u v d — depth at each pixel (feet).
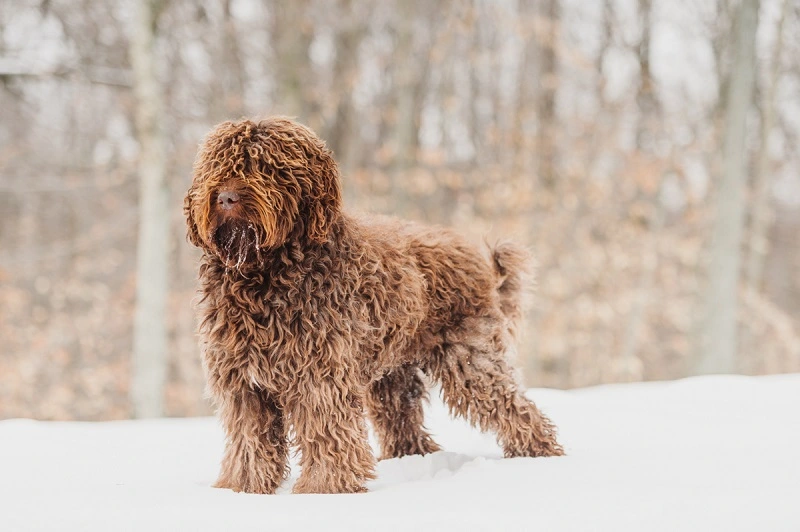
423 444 20.83
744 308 79.51
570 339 73.15
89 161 76.54
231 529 12.32
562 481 15.34
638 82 73.97
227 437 17.13
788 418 22.67
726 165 58.18
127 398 73.46
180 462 20.08
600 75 73.82
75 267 76.69
